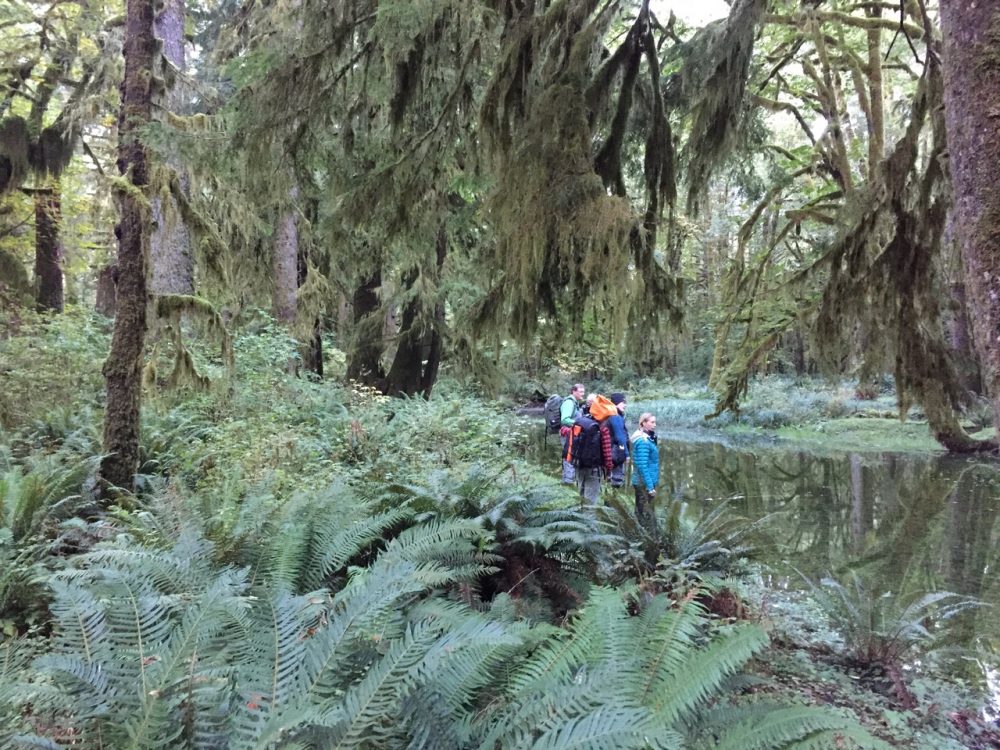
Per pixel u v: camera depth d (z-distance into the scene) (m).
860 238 5.95
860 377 6.65
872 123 12.58
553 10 4.82
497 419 9.59
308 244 10.78
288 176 5.37
